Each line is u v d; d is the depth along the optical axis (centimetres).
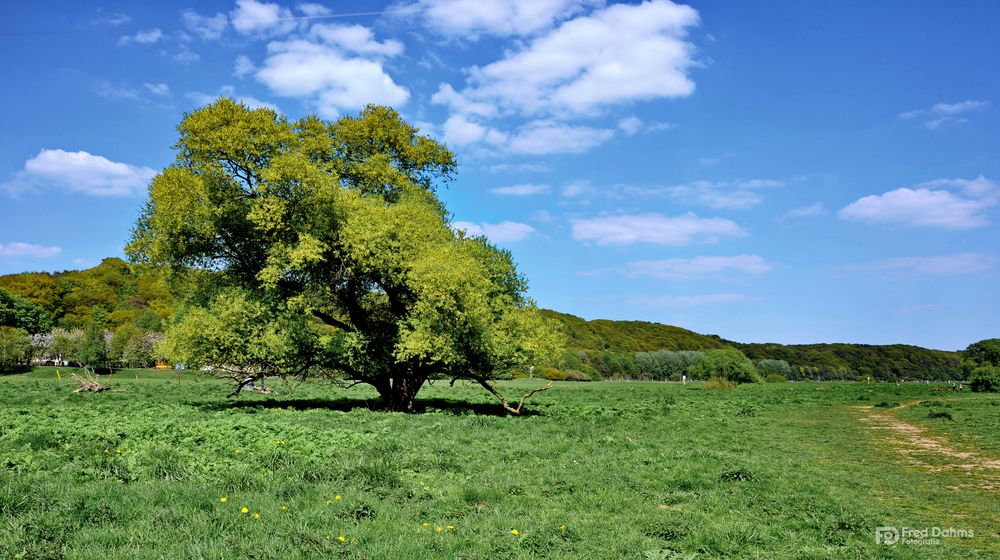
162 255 2833
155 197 2706
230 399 3759
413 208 2953
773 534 1030
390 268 2811
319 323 3228
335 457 1443
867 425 3020
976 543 1038
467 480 1306
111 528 855
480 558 835
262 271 2714
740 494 1305
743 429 2788
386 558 811
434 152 3600
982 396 5553
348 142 3381
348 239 2719
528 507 1122
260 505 1013
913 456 1991
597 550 901
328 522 949
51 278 12706
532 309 2995
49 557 748
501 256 3250
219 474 1194
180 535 848
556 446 1845
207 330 2752
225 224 2894
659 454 1788
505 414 3200
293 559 787
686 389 6744
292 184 2742
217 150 2798
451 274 2634
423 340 2705
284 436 1730
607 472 1462
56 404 3225
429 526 973
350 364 3061
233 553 792
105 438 1603
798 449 2144
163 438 1650
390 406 3130
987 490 1458
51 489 1009
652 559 866
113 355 7962
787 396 5525
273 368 3019
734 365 8781
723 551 930
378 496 1134
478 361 3002
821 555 926
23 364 8062
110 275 13150
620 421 2931
